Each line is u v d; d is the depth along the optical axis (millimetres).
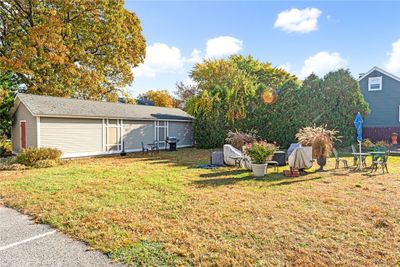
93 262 2906
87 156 14586
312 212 4445
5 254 3131
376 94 21016
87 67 20656
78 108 14992
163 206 4883
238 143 13148
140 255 3031
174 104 35000
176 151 17422
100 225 3965
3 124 16891
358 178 7434
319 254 2980
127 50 21781
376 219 4070
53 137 13211
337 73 14539
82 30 19766
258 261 2844
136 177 7805
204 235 3562
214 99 18406
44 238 3586
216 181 7160
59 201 5281
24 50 17328
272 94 16234
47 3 18609
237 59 32562
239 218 4195
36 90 18406
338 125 14383
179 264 2820
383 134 18719
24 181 7301
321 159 8922
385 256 2906
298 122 15266
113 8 20141
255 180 7273
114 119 16047
